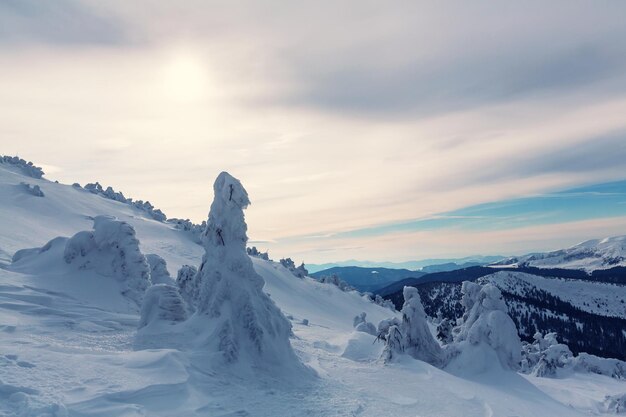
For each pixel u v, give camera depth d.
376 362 17.83
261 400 10.81
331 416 10.37
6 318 13.82
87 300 18.86
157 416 8.62
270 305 15.12
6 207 52.97
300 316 44.97
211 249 15.24
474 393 15.02
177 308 15.27
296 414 10.23
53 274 20.36
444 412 12.37
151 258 25.38
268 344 13.79
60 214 60.25
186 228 81.75
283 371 13.27
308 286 74.81
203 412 9.39
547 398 18.59
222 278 14.62
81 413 7.81
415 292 21.39
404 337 20.41
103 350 12.02
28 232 41.81
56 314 15.71
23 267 21.59
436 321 78.00
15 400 7.64
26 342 11.37
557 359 34.44
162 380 9.98
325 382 13.53
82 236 21.16
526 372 36.44
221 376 11.84
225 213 15.24
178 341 13.35
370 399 12.40
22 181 70.81
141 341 13.29
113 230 21.33
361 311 72.25
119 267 21.02
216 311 14.19
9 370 8.75
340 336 23.73
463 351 20.56
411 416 11.48
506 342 20.67
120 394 8.82
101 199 85.62
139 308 19.80
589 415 18.08
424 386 14.84
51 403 7.61
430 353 20.34
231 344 13.07
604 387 28.88
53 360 9.91
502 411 13.39
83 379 9.24
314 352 18.14
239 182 15.45
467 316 24.50
